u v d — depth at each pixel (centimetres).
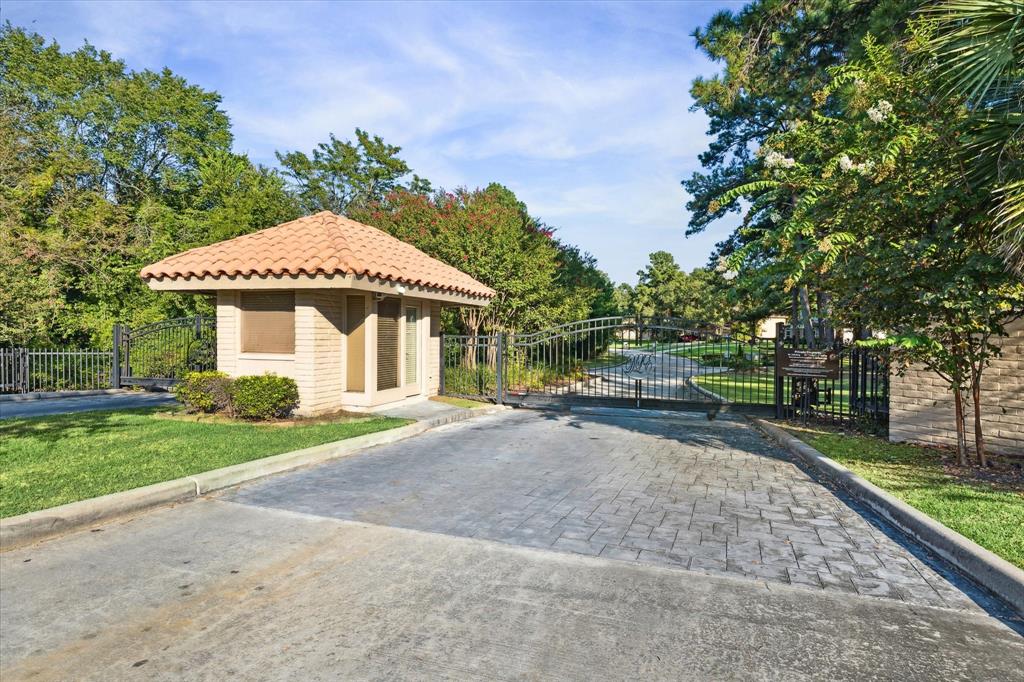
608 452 846
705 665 296
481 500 593
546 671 289
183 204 3319
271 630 330
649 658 301
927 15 780
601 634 326
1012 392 748
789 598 373
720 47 1585
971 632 333
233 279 1040
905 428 844
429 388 1385
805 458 786
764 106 1986
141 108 3266
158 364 1711
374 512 550
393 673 287
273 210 2242
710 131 2450
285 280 1006
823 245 692
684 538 483
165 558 434
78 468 650
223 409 1092
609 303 3064
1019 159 598
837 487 650
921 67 696
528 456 815
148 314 2203
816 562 434
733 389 1819
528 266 1819
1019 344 738
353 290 1126
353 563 427
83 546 457
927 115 692
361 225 1395
